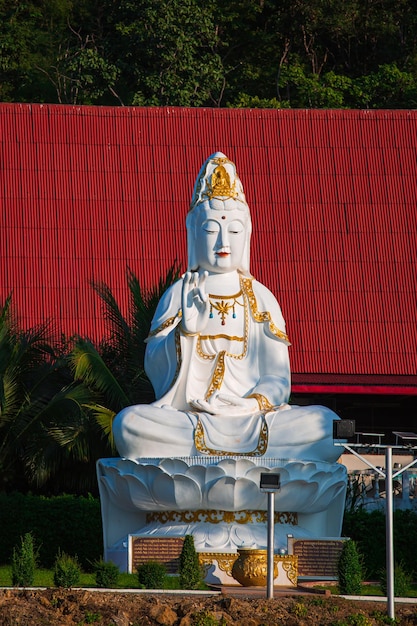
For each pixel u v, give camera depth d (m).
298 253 55.22
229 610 27.66
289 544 34.53
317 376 52.59
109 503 37.41
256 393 37.00
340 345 53.38
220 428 35.94
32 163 56.34
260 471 35.16
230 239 38.09
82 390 44.72
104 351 48.56
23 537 39.84
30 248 54.34
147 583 32.09
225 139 57.66
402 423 58.59
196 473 35.09
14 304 53.03
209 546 34.84
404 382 52.78
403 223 56.25
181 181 56.44
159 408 36.34
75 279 53.84
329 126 58.47
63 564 32.03
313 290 54.50
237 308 38.09
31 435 45.69
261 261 54.84
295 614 27.72
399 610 29.19
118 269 54.22
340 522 37.31
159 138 57.53
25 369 46.16
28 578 32.56
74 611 27.22
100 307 53.28
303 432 36.03
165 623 26.75
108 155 56.88
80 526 40.69
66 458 46.53
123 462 36.03
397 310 54.34
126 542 35.50
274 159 57.28
